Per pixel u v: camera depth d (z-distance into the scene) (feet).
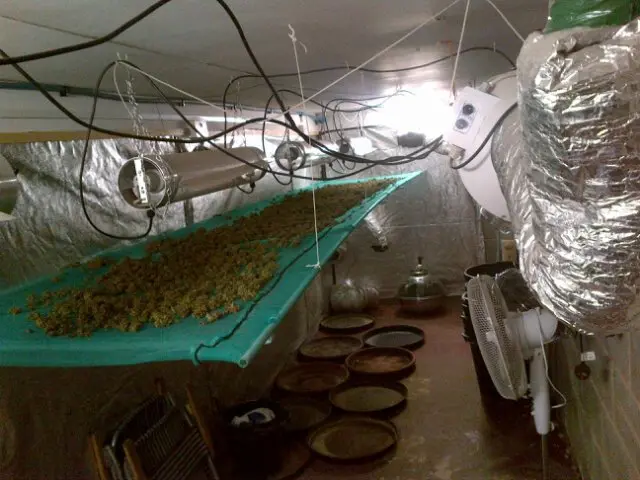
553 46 2.85
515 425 9.18
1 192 4.53
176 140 5.10
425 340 13.42
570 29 2.91
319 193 11.85
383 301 16.78
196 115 9.66
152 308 4.63
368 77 8.75
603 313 3.22
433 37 6.01
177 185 5.08
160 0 3.28
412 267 16.58
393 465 8.45
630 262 3.03
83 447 6.25
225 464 8.61
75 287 5.41
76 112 6.67
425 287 15.29
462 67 8.85
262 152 7.75
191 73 6.44
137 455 6.08
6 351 3.98
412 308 15.20
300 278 5.15
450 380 11.15
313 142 5.72
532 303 6.94
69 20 3.85
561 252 3.23
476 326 5.79
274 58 6.17
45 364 3.88
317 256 5.90
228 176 6.19
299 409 10.35
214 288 5.10
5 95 5.73
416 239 16.44
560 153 2.96
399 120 13.15
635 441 4.89
